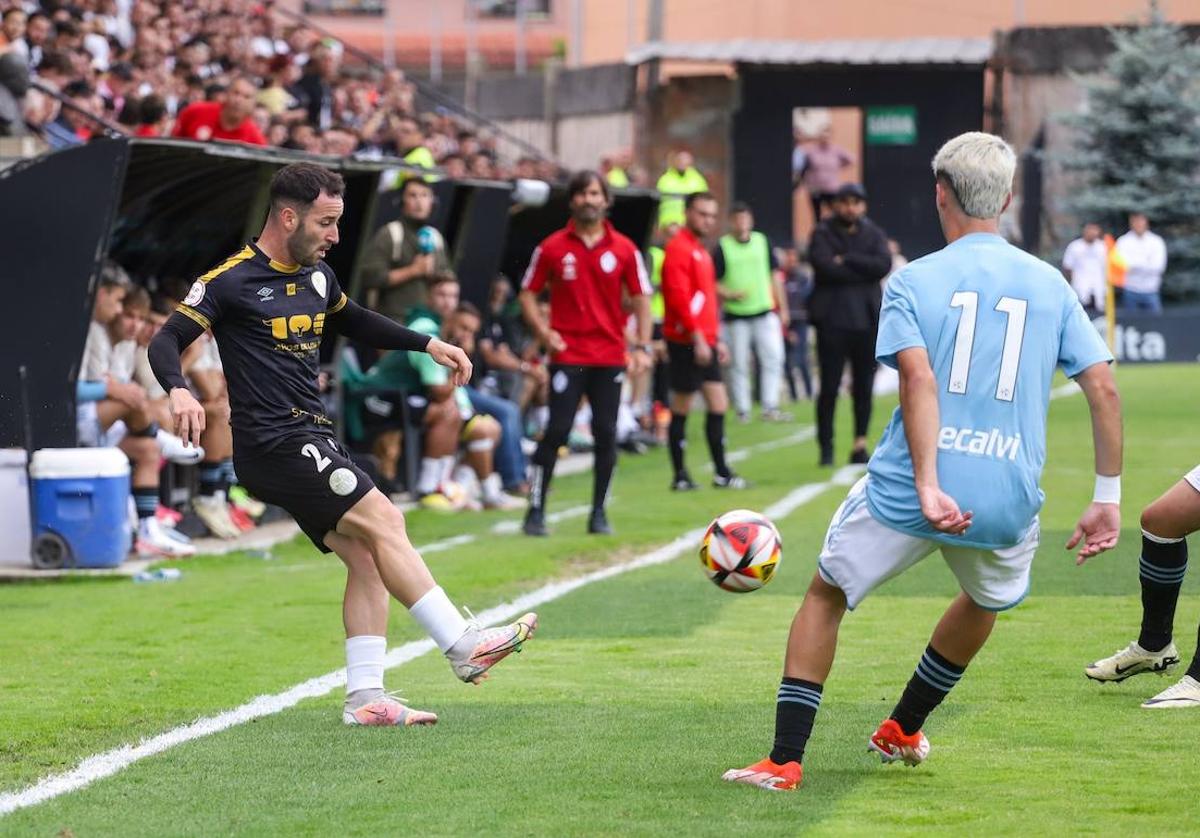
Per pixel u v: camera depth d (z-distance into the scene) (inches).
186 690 613.3
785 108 2822.3
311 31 2388.0
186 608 805.2
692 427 1875.0
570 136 3095.5
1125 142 2923.2
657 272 1715.1
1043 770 484.4
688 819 432.1
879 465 441.4
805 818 432.8
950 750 509.7
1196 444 1503.4
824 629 458.6
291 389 545.6
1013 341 434.6
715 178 2849.4
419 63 4463.6
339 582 890.7
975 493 430.9
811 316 1428.4
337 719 563.8
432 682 627.2
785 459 1529.3
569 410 1054.4
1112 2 3142.2
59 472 922.7
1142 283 2709.2
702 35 3193.9
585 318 1046.4
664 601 813.2
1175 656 589.3
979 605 451.8
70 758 512.1
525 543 1024.2
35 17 1461.6
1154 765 489.7
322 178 542.3
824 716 557.9
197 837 423.8
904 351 431.2
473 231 1409.9
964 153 446.0
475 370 1413.6
